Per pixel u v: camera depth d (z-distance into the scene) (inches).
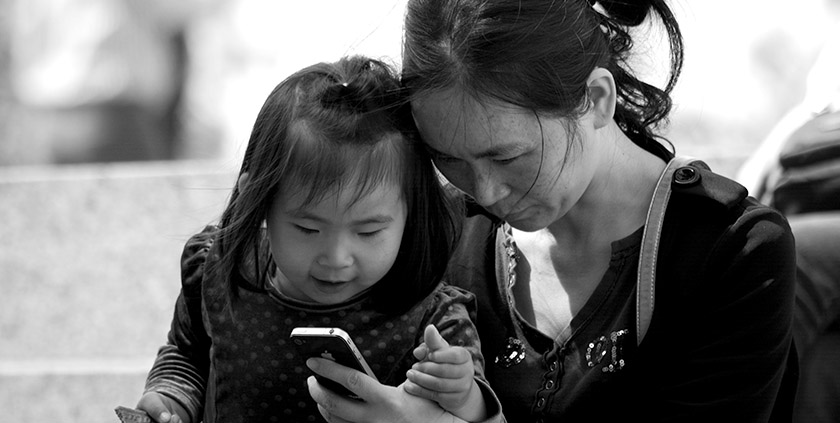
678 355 143.3
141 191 263.6
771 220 140.6
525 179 134.1
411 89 135.3
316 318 142.3
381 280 142.8
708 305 140.9
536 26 131.0
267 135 137.9
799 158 186.9
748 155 249.4
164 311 260.5
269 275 146.2
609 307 143.8
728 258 139.9
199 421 151.6
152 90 375.2
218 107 407.5
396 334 142.6
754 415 140.8
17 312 262.4
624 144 147.2
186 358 153.2
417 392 131.2
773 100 401.1
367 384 127.8
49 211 264.5
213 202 259.1
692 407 141.2
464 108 130.6
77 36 370.9
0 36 409.1
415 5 136.3
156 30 376.5
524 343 147.5
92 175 264.8
